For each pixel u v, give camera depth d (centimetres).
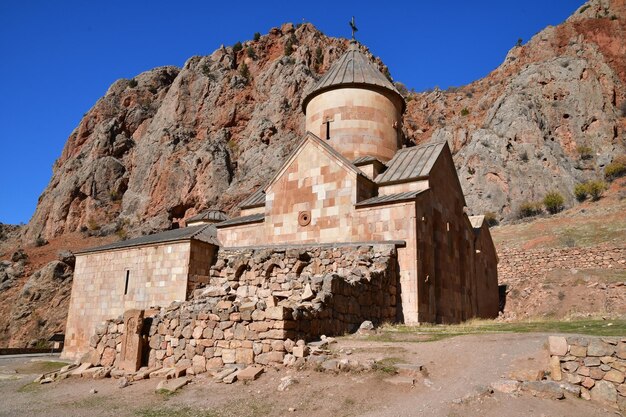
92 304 2489
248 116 8475
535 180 6191
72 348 2505
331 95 2366
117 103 10781
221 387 964
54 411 956
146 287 2281
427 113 10319
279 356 1012
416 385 834
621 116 7181
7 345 6206
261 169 7144
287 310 1052
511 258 3684
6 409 1007
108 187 9019
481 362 909
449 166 2209
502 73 10106
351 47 2598
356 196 1866
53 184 9800
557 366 811
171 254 2234
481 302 2536
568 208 5731
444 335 1198
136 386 1097
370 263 1630
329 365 934
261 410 809
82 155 9975
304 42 10225
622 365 755
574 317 1661
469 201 6334
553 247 3956
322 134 2348
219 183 7325
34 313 6469
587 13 9600
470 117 8794
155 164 8356
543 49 9219
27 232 9131
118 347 1321
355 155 2253
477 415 700
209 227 2378
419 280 1658
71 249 7700
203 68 9669
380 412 741
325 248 1734
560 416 690
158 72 11300
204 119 8731
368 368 906
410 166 2042
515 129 6744
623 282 2683
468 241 2394
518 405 727
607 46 8619
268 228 2078
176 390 991
